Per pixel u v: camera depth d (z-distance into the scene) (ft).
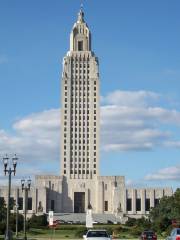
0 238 403.75
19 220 558.97
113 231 539.29
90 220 386.73
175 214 583.99
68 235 530.68
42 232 579.07
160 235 506.48
